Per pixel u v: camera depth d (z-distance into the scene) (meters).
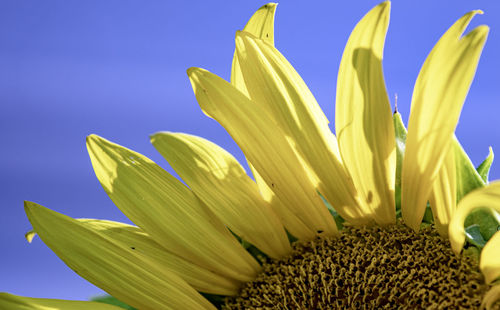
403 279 0.45
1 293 0.43
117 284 0.45
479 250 0.44
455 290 0.43
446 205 0.44
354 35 0.44
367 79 0.44
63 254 0.45
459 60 0.42
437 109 0.42
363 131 0.45
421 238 0.45
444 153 0.42
